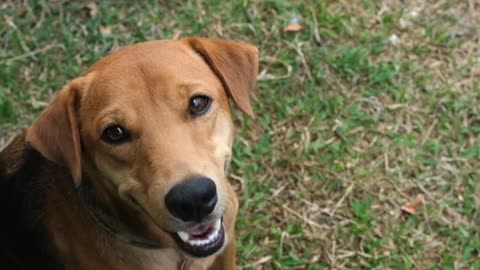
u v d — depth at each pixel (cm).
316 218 124
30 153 107
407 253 120
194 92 94
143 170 92
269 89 136
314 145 129
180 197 89
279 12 144
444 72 137
